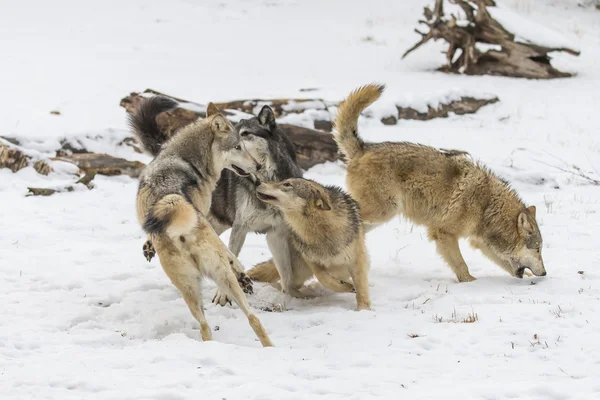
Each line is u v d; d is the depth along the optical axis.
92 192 34.28
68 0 90.25
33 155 36.19
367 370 15.27
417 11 88.50
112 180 37.00
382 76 62.12
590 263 24.92
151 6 89.88
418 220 24.97
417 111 49.09
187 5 90.94
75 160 37.44
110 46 71.56
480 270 25.89
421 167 24.47
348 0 93.94
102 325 19.06
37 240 27.02
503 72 62.28
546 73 61.66
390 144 25.19
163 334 18.81
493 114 51.06
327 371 15.09
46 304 20.31
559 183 37.72
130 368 15.12
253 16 87.69
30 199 32.44
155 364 15.30
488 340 17.14
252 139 23.25
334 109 44.41
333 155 39.97
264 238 29.72
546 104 53.62
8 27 77.25
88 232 28.61
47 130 41.66
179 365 15.24
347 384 14.27
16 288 21.72
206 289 23.30
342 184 36.81
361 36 78.69
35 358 15.71
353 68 65.81
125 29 79.50
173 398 13.43
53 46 70.06
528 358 15.88
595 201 34.12
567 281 22.77
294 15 88.31
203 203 20.95
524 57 61.69
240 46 74.69
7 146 35.81
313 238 21.06
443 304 20.88
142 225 17.50
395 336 17.94
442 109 50.16
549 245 27.42
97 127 43.28
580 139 45.53
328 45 75.50
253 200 22.48
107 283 22.58
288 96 50.97
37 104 49.66
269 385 14.09
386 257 27.08
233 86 56.88
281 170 23.80
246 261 26.34
